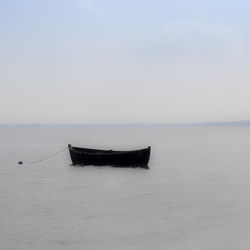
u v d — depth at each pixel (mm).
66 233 20312
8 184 37594
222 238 19125
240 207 25906
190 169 49312
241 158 66625
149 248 17922
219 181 38719
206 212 24547
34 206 26922
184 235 19734
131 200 28875
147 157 46406
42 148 93750
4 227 21453
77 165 49469
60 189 34500
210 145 108938
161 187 34969
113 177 41438
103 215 24078
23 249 18000
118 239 19266
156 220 22734
